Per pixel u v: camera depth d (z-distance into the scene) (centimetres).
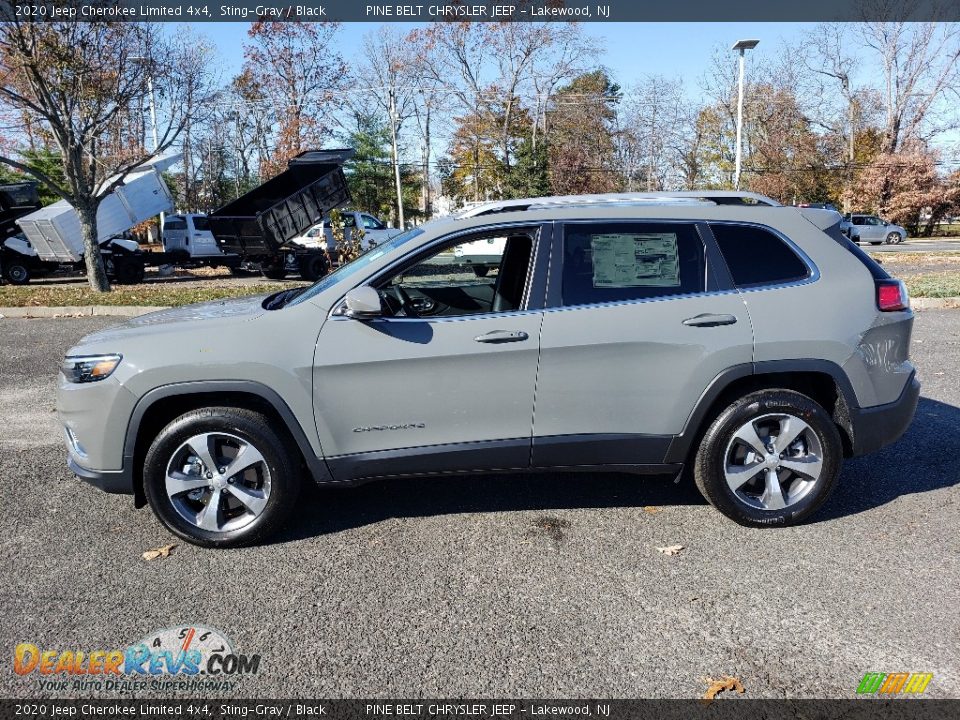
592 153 4331
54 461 521
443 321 377
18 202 2167
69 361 379
